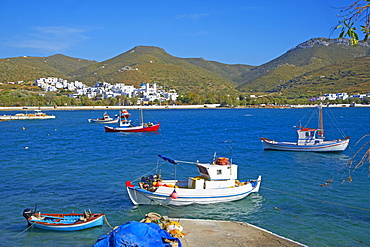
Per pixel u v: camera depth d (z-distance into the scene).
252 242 19.31
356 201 28.69
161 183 28.59
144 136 82.62
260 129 99.25
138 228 17.59
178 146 63.72
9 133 88.62
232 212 26.17
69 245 20.92
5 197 29.89
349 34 8.56
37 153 55.03
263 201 28.80
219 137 78.75
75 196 30.25
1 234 22.38
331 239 21.39
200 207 27.20
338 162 46.75
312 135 55.94
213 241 19.36
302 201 28.80
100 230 23.05
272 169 42.09
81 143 69.00
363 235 21.98
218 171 28.28
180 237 19.70
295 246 18.83
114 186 33.66
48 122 128.75
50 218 23.86
